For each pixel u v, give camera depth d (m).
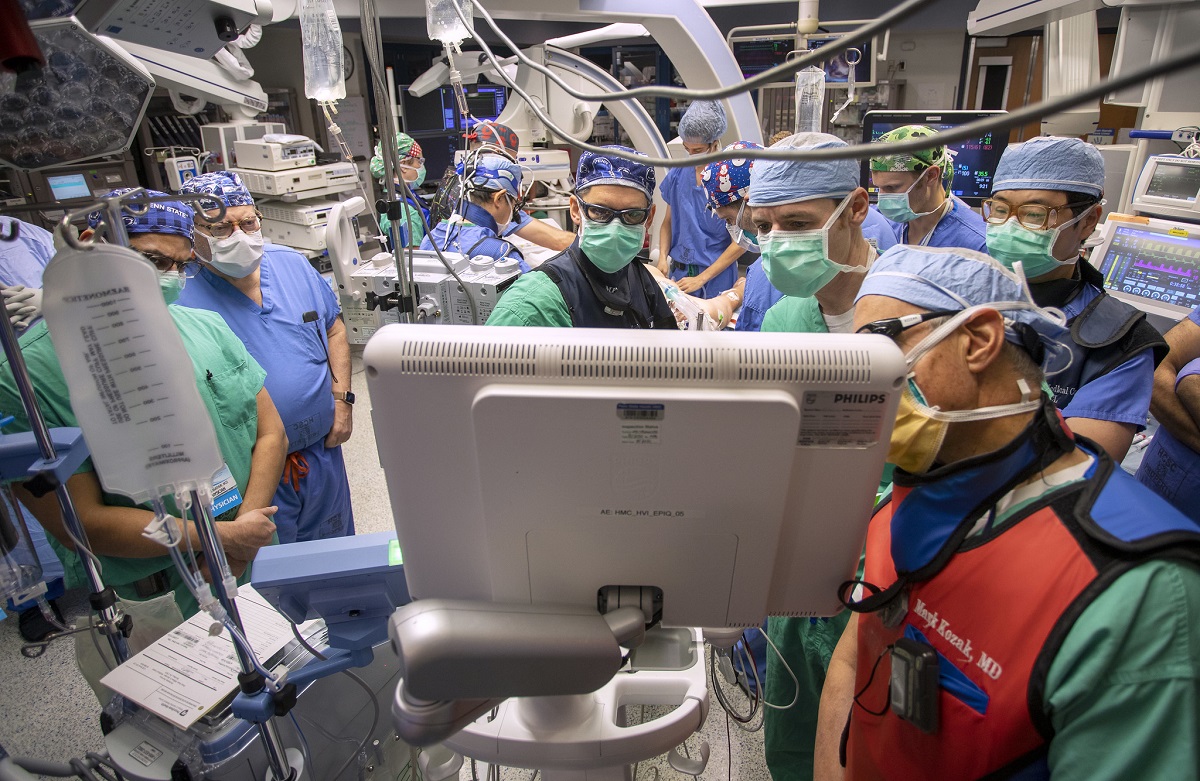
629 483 0.68
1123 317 1.36
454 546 0.74
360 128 5.22
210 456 0.83
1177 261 2.04
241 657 0.94
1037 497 0.75
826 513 0.71
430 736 0.72
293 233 3.69
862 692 0.94
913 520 0.83
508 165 2.75
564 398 0.64
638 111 3.16
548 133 3.97
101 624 1.11
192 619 1.20
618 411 0.64
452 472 0.70
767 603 0.77
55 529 1.35
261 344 1.96
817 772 1.07
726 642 0.98
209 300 1.91
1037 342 0.75
